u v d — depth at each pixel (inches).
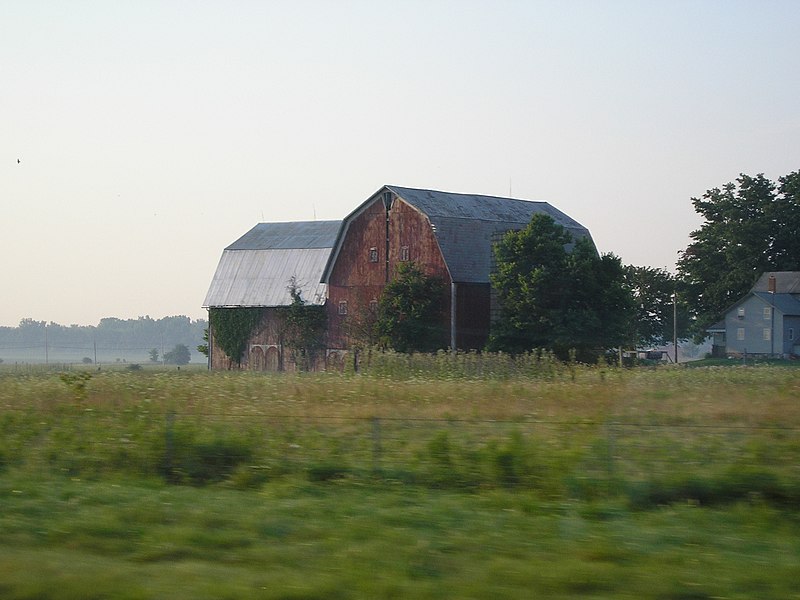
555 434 2454.5
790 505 1879.9
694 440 2315.5
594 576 1314.0
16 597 1209.4
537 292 7618.1
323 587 1253.7
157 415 2960.1
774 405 3267.7
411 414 3070.9
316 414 3058.6
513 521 1742.1
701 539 1590.8
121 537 1608.0
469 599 1213.7
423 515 1785.2
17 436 2765.7
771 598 1229.1
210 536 1584.6
